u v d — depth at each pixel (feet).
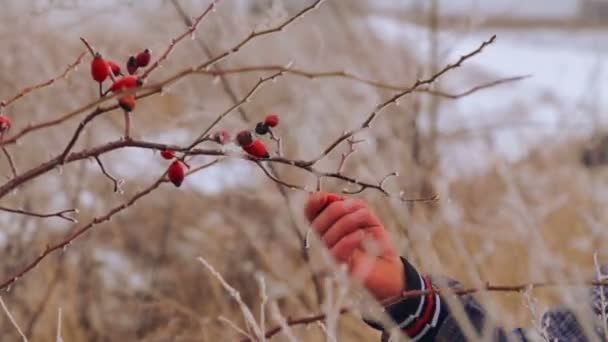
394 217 9.91
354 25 16.66
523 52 39.55
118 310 13.75
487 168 15.28
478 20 18.98
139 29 13.08
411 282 7.70
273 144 13.42
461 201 14.34
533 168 16.89
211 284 13.62
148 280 14.62
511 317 10.14
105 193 14.57
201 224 15.31
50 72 12.57
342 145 13.37
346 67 15.46
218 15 12.89
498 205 13.83
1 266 12.71
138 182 15.14
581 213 14.74
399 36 16.78
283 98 14.62
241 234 14.55
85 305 13.56
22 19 12.67
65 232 13.43
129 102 5.77
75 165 13.57
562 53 39.81
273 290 12.94
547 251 8.86
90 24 13.51
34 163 12.98
